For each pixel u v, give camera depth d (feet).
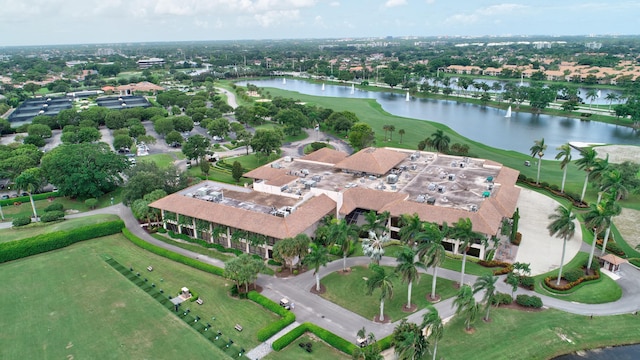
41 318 276.41
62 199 490.49
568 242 365.40
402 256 264.93
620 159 611.06
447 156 527.81
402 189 419.33
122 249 374.43
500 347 243.19
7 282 321.11
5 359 238.68
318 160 521.65
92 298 298.56
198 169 595.47
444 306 281.74
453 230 290.76
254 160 630.33
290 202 390.01
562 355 240.73
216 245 368.68
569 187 494.18
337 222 357.20
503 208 369.91
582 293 294.05
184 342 251.19
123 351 244.01
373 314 275.80
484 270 323.78
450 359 233.96
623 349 246.27
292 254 307.99
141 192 433.89
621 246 359.87
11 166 514.68
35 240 365.20
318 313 278.05
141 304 290.56
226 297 298.56
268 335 253.24
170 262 350.02
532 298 277.85
